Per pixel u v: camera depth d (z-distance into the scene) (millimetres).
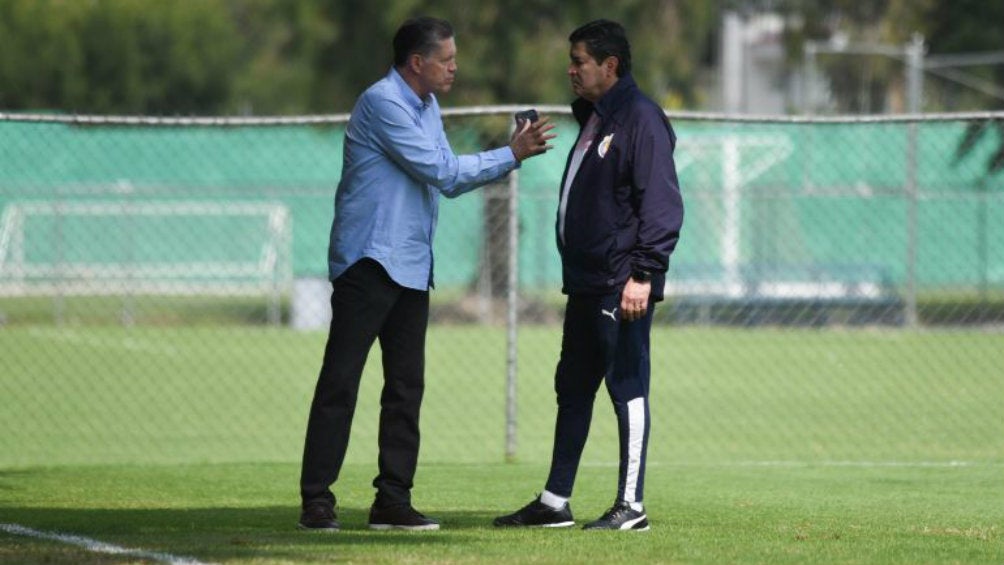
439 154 23625
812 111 139625
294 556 21109
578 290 24094
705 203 86750
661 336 75188
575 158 24406
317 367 62312
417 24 23891
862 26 134875
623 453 24312
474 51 94062
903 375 59812
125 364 62875
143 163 90438
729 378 59281
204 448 41875
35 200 87812
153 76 129500
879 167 87188
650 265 23375
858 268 83312
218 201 89375
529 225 86688
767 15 141500
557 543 22594
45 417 48156
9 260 87500
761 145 87812
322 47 99312
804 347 69875
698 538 23297
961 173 87062
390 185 23828
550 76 94750
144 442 43000
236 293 85188
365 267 23781
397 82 23953
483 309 81812
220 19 134500
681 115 34812
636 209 23828
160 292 84125
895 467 35844
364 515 26672
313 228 91000
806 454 40375
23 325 78500
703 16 101250
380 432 24484
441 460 38781
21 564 20453
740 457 39594
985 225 82062
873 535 23906
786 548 22328
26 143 88000
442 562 20656
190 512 26828
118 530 24219
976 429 45625
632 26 99062
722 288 83750
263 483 31359
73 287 86438
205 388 55719
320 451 24047
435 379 59812
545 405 52594
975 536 23812
